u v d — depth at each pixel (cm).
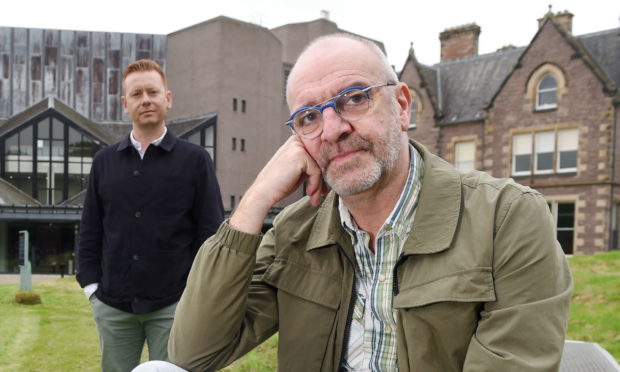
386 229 177
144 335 334
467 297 154
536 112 2488
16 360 550
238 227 179
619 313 662
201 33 4188
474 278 155
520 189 165
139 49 4578
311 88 177
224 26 4084
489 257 156
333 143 173
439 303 158
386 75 177
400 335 167
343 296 184
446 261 161
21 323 771
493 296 153
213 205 334
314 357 185
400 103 185
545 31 2483
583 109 2361
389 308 174
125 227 319
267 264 200
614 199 2292
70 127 3622
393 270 171
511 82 2566
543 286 150
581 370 195
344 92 172
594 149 2325
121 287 316
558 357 143
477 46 3105
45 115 3588
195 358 176
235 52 4100
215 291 173
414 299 161
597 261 1206
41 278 2347
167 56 4441
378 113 173
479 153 2653
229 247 176
